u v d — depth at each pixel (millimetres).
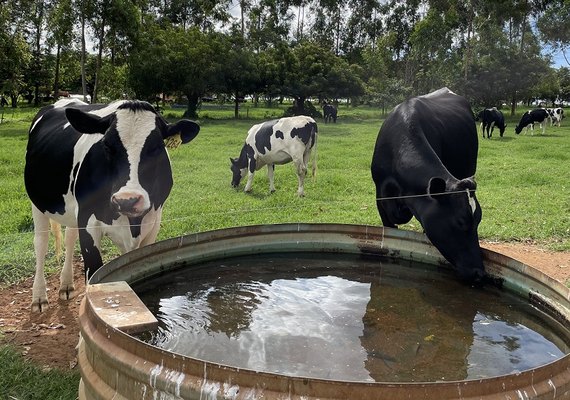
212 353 2479
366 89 37594
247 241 3826
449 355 2578
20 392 3473
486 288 3621
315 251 4070
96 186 3912
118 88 29406
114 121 3887
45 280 5246
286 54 33938
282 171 12789
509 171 12773
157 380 1943
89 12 24250
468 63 39281
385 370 2393
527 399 1862
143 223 4020
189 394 1877
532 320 3086
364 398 1767
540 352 2646
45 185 4461
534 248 7043
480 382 1813
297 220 7848
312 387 1781
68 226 4746
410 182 4586
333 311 3115
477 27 42719
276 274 3730
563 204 9312
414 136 4836
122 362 2059
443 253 3877
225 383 1849
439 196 3957
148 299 3154
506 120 37531
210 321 2883
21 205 8297
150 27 31016
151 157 3902
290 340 2678
